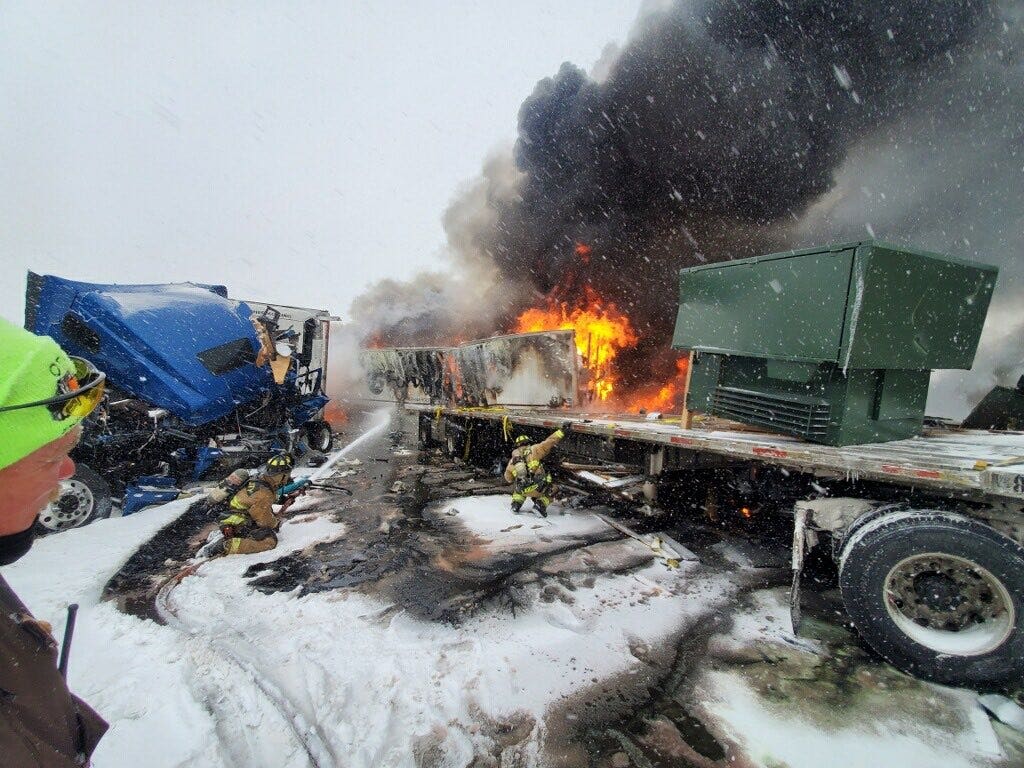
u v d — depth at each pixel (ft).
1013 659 7.06
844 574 8.36
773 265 10.98
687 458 15.29
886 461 8.61
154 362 18.34
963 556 7.43
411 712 7.14
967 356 11.59
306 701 7.35
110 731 6.67
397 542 14.40
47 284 18.45
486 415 23.91
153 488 18.24
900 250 9.23
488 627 9.56
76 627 9.57
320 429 30.35
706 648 8.76
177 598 10.86
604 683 7.81
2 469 2.13
